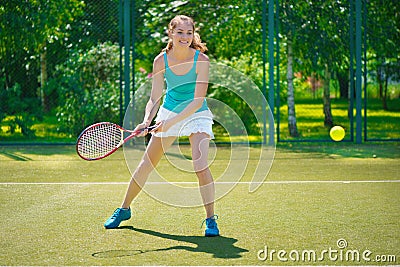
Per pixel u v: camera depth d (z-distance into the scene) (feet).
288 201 20.36
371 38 39.45
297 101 53.31
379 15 38.93
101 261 13.64
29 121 39.06
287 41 39.93
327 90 44.29
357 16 36.22
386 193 21.71
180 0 42.68
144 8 42.22
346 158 31.12
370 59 41.04
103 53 39.09
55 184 23.88
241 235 15.92
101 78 39.11
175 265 13.32
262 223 17.22
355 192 21.94
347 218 17.78
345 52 38.58
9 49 37.86
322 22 38.42
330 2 38.17
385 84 44.11
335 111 49.78
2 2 37.24
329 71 41.11
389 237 15.62
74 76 38.81
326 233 16.07
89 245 14.96
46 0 37.63
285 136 41.86
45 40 37.78
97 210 19.06
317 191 22.15
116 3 39.68
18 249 14.60
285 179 24.86
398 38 38.96
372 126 45.70
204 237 15.74
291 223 17.21
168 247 14.79
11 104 38.63
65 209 19.20
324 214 18.34
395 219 17.61
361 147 35.65
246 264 13.39
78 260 13.71
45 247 14.78
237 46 42.91
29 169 27.78
